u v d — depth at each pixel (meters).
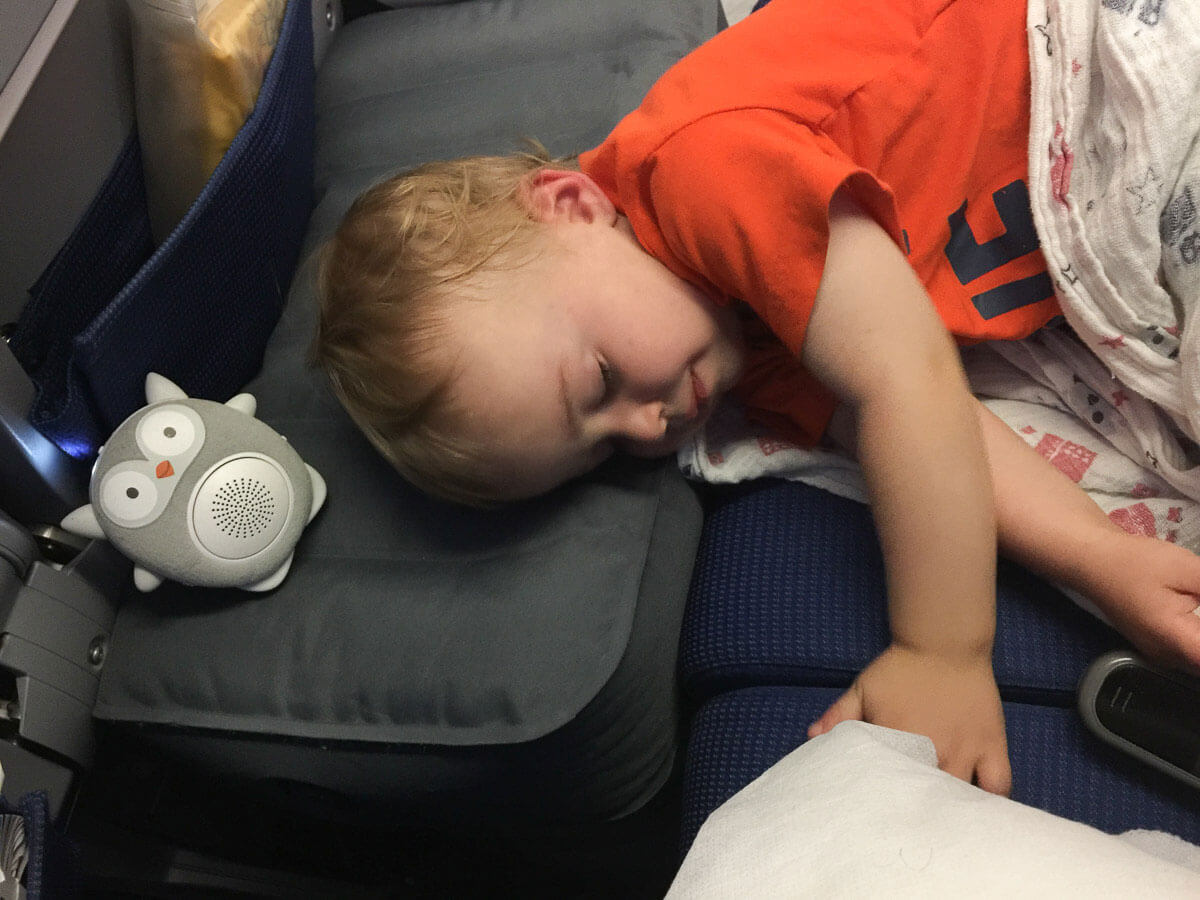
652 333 0.73
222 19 0.82
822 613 0.74
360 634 0.76
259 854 1.02
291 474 0.79
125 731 0.80
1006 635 0.70
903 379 0.67
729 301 0.77
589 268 0.73
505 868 1.08
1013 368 0.82
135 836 0.90
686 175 0.71
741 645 0.75
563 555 0.74
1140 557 0.65
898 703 0.66
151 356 0.80
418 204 0.78
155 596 0.82
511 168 0.81
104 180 0.81
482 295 0.73
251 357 0.95
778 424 0.83
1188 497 0.73
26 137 0.71
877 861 0.46
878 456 0.67
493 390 0.71
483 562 0.77
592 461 0.77
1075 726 0.66
